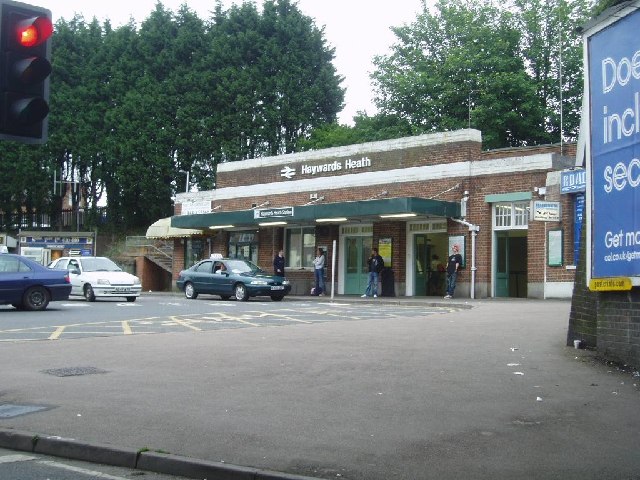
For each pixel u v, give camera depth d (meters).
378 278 29.52
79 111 50.41
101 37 53.66
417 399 7.99
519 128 40.59
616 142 9.74
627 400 7.77
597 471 5.43
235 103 47.00
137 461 6.00
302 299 28.17
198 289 29.05
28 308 20.86
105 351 11.91
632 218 9.37
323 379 9.23
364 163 30.52
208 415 7.38
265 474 5.43
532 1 43.72
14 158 50.66
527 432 6.57
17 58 7.40
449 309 21.34
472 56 41.50
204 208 37.78
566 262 23.58
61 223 53.38
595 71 10.26
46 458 6.37
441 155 27.72
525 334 13.33
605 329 10.09
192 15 52.22
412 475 5.40
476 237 26.41
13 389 8.74
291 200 33.50
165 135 47.25
